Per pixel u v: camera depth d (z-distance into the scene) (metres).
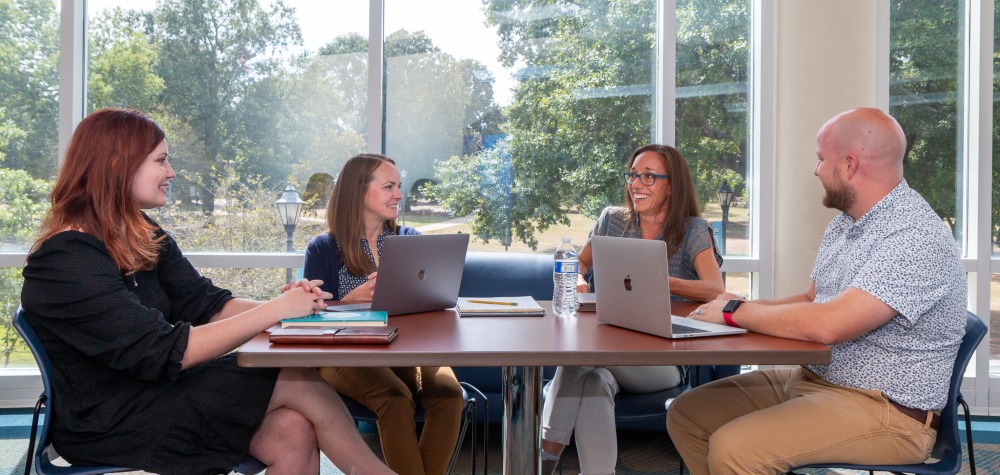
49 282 1.63
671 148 2.72
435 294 2.04
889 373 1.81
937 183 3.84
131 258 1.78
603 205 3.88
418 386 2.41
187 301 2.11
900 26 3.80
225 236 3.77
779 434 1.73
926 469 1.76
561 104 3.85
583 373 2.29
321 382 1.83
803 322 1.62
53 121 3.69
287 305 1.71
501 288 3.22
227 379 1.73
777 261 3.73
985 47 3.71
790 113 3.62
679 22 3.86
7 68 3.65
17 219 3.70
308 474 1.80
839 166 1.91
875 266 1.74
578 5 3.83
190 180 3.73
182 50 3.71
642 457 3.10
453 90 3.82
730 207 3.90
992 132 3.75
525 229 3.87
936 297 1.74
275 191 3.79
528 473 1.89
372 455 1.83
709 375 3.00
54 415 1.71
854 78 3.51
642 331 1.69
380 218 2.71
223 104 3.74
